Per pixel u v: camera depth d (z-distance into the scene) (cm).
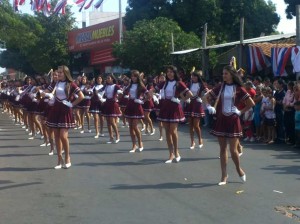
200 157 1067
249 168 938
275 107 1323
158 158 1057
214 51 2466
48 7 2108
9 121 2073
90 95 1529
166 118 995
